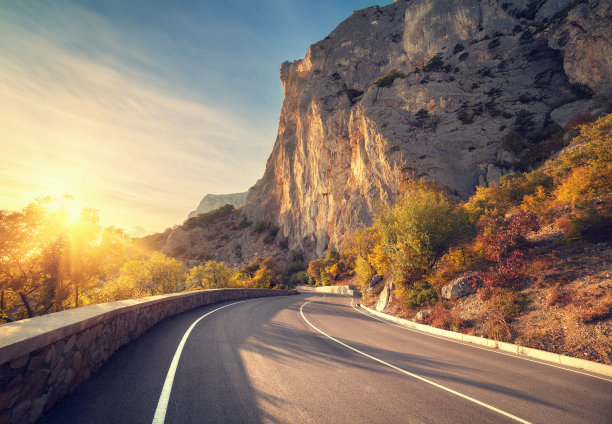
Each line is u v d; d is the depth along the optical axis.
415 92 62.44
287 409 3.60
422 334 10.72
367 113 60.03
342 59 87.56
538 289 10.20
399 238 16.06
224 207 148.12
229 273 28.83
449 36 68.06
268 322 11.48
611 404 4.35
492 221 14.48
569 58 44.97
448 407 3.96
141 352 5.77
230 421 3.15
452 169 49.81
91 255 13.65
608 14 39.66
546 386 5.11
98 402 3.44
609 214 12.01
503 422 3.59
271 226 111.25
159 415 3.17
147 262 21.38
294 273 81.25
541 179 19.86
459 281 12.79
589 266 10.09
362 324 12.75
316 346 7.57
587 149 14.55
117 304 6.21
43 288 12.95
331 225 74.56
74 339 3.95
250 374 4.86
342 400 4.01
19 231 11.73
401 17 88.81
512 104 52.78
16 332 3.01
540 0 59.62
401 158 52.66
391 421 3.43
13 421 2.61
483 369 6.11
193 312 12.66
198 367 5.01
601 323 7.52
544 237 13.34
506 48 58.41
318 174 80.31
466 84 58.94
